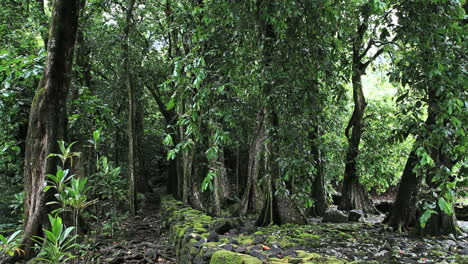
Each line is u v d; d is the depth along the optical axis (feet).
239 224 19.07
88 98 22.56
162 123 59.47
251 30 15.75
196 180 32.89
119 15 40.19
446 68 11.18
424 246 16.24
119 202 34.42
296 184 15.92
